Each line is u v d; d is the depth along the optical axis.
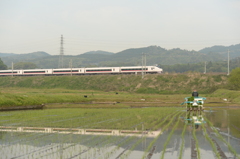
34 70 146.75
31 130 20.36
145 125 23.02
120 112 36.41
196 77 115.44
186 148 14.31
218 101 58.75
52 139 16.83
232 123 24.33
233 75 89.00
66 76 137.38
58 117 29.69
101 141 16.17
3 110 40.00
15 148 14.52
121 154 13.12
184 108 44.75
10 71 150.62
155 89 110.25
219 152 13.48
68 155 13.05
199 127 21.67
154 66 131.88
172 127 21.67
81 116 30.92
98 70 136.25
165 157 12.56
